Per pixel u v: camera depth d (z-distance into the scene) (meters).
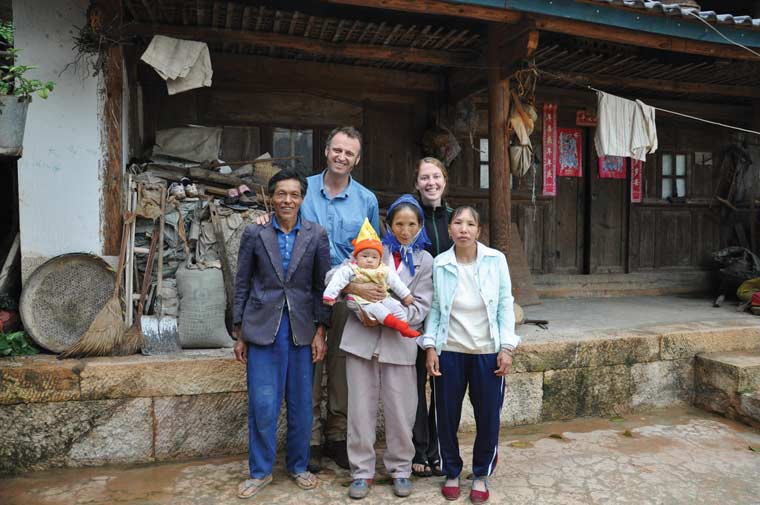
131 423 3.40
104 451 3.37
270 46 5.20
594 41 5.37
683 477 3.26
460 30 4.95
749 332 4.81
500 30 4.64
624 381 4.40
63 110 3.83
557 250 7.23
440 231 3.19
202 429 3.51
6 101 3.22
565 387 4.23
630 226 7.43
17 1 3.73
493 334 2.89
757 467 3.41
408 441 2.97
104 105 3.92
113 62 3.97
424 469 3.22
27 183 3.79
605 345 4.31
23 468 3.28
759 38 4.73
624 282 7.33
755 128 7.26
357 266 2.83
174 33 4.70
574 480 3.21
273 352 2.93
